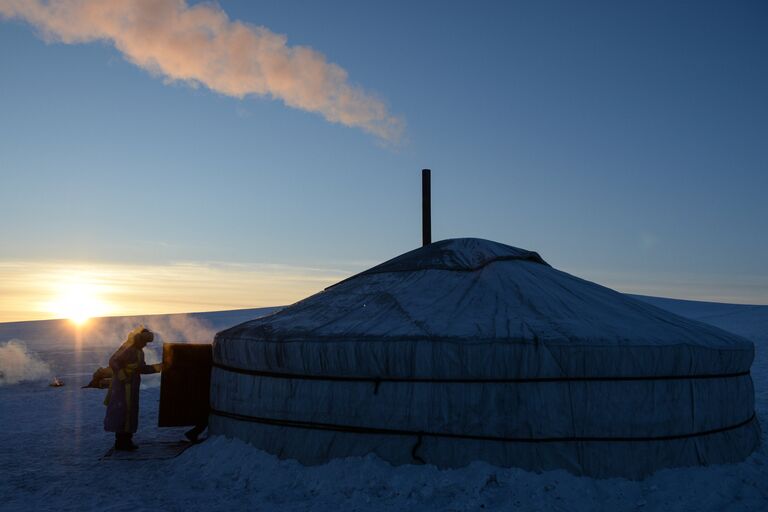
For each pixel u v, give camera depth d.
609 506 4.86
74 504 5.02
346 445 5.52
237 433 6.24
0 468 6.22
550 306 6.04
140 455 6.62
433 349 5.35
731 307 41.72
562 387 5.29
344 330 5.80
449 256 7.03
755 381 12.73
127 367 6.69
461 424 5.30
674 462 5.41
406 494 4.99
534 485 5.00
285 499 5.12
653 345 5.39
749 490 5.13
